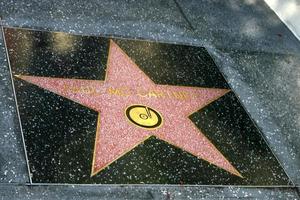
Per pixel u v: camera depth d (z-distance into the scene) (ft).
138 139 8.45
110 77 9.59
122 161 7.95
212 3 13.64
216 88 10.38
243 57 11.80
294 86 11.50
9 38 9.68
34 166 7.38
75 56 9.80
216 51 11.63
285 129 10.04
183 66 10.66
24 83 8.76
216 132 9.21
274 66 11.93
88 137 8.14
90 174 7.56
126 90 9.39
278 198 8.39
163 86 9.86
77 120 8.39
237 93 10.48
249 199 8.16
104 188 7.44
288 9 14.66
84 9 11.37
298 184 8.84
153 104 9.29
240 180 8.43
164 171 8.05
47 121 8.18
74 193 7.21
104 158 7.89
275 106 10.59
